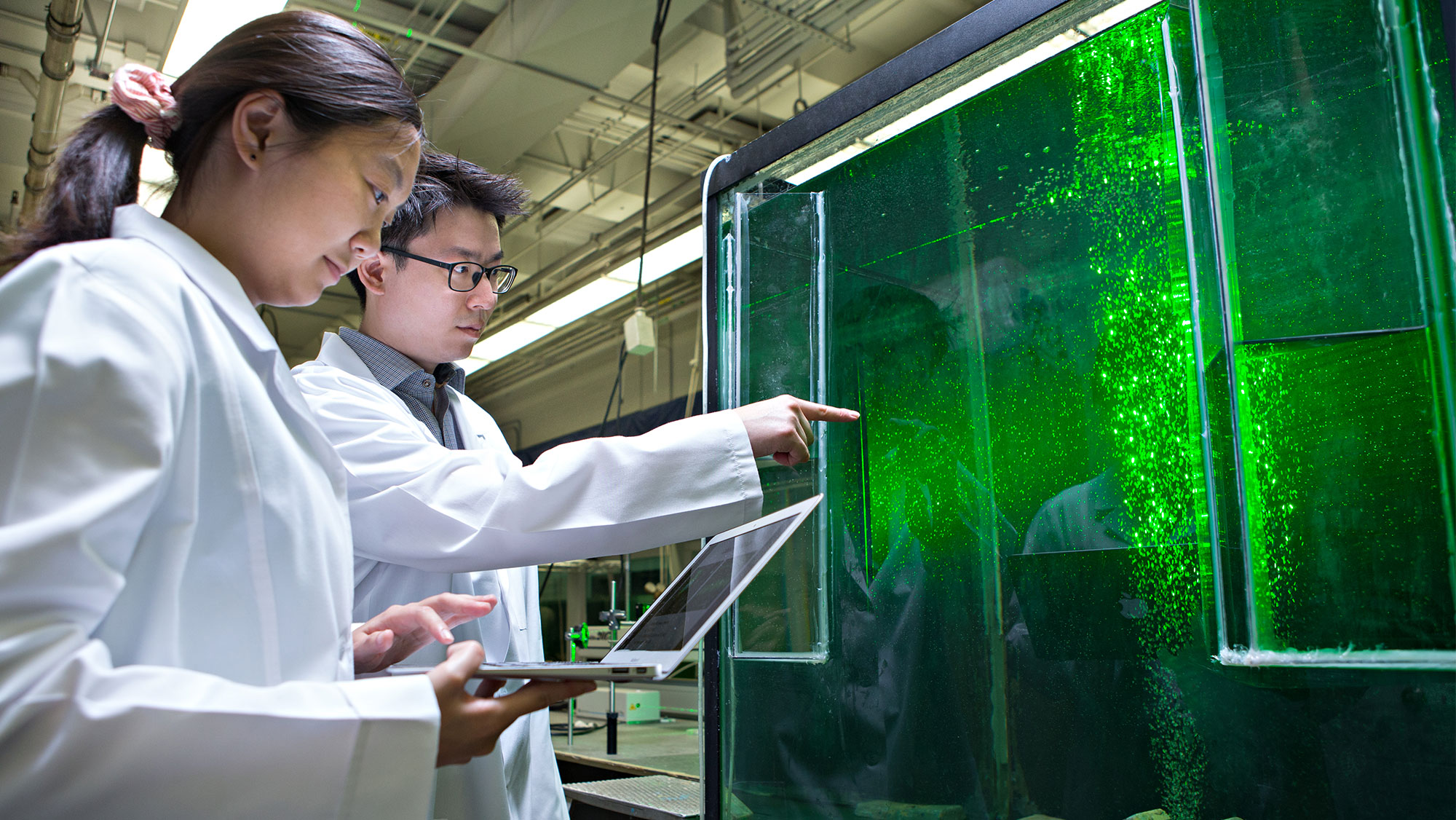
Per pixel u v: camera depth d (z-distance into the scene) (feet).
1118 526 2.72
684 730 9.74
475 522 3.14
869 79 3.48
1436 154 2.10
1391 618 2.13
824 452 3.66
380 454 3.41
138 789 1.66
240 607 2.18
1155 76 2.72
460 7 9.43
